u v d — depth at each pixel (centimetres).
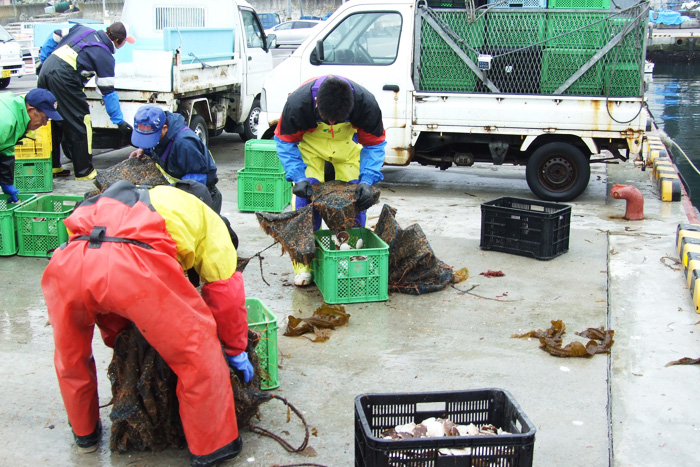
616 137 782
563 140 820
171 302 277
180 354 284
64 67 841
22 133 624
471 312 501
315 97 489
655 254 631
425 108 813
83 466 316
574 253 635
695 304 506
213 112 1055
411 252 540
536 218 610
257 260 612
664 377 406
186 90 939
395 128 826
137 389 313
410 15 802
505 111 796
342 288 511
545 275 578
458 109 805
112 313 306
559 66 786
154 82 909
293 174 514
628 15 760
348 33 834
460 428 295
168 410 315
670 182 844
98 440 331
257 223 731
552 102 786
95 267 271
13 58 2073
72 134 877
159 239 280
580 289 546
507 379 402
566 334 462
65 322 286
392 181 954
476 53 795
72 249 278
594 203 830
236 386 327
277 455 326
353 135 537
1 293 525
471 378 403
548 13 778
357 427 284
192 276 348
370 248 552
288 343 449
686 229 644
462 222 740
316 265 534
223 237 311
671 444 340
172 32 923
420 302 520
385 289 518
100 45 854
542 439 342
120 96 926
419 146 862
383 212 544
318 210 503
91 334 303
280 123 511
